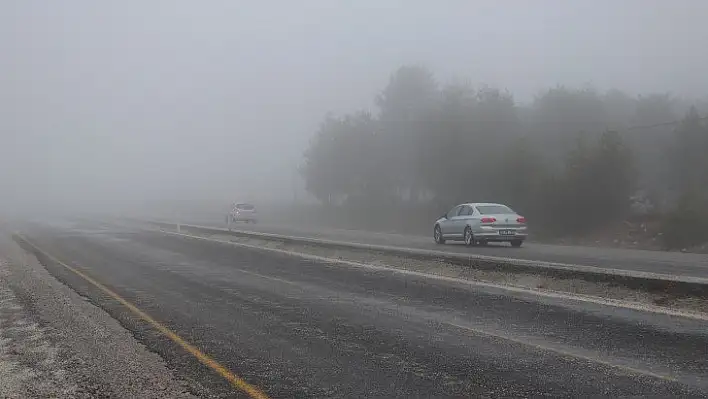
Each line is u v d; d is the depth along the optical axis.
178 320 10.02
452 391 6.23
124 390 6.52
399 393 6.20
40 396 6.37
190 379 6.84
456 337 8.53
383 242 25.44
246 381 6.71
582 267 13.47
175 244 26.09
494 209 22.56
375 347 8.05
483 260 15.04
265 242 25.08
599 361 7.21
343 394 6.21
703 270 14.80
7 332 9.45
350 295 12.31
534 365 7.10
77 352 8.12
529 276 13.66
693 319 9.38
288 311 10.64
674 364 7.05
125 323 9.88
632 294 11.43
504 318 9.77
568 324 9.23
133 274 16.19
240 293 12.76
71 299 12.32
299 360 7.50
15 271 17.14
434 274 15.39
